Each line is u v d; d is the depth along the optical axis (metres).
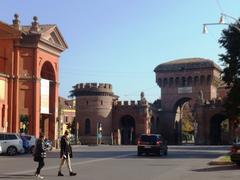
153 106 121.56
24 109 62.75
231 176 23.97
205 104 115.00
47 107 66.06
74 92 115.62
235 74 53.53
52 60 68.12
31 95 63.00
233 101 53.53
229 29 53.00
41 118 68.25
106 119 114.69
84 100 114.19
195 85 120.50
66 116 137.00
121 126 117.38
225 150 65.50
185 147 83.69
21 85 62.88
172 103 122.69
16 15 63.03
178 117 127.94
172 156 46.47
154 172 26.52
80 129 113.88
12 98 62.12
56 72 69.38
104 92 114.50
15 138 47.19
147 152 46.78
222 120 118.88
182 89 121.75
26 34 62.69
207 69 119.00
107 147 81.81
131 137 115.38
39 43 63.72
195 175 24.61
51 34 66.94
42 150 23.27
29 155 47.16
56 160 38.12
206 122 114.69
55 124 68.56
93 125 113.44
